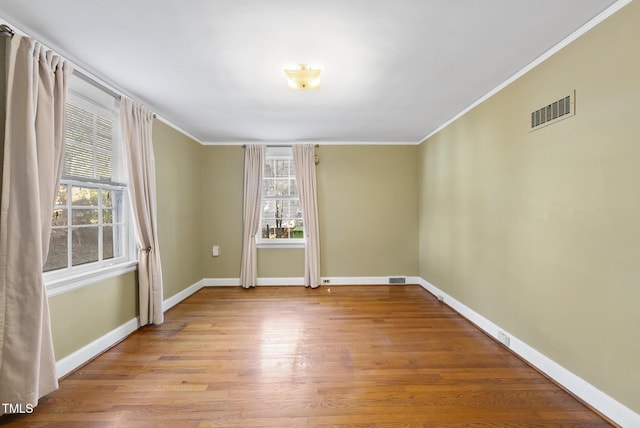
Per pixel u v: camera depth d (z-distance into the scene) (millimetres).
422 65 2297
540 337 2215
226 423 1681
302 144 4676
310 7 1620
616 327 1657
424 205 4543
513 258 2512
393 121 3723
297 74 2320
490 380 2094
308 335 2855
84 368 2248
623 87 1610
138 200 2883
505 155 2604
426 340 2746
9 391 1668
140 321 2961
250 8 1624
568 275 1965
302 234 4871
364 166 4773
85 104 2371
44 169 1845
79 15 1687
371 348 2586
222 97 2902
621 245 1630
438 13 1683
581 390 1853
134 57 2150
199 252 4574
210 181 4715
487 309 2900
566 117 1965
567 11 1684
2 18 1708
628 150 1592
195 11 1649
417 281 4812
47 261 2098
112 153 2684
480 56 2176
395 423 1682
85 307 2342
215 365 2301
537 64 2211
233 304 3801
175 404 1840
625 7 1589
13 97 1724
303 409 1797
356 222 4789
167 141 3598
